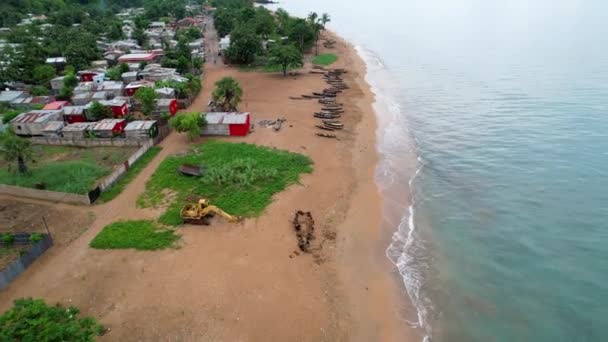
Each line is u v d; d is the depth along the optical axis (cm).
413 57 11925
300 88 8819
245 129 6062
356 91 8650
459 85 8969
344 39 15125
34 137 6031
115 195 4459
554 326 2858
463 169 5197
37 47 10356
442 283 3291
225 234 3766
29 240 3609
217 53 12825
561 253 3603
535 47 12212
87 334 2458
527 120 6694
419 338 2783
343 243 3750
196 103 7850
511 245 3734
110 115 6706
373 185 4819
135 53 11275
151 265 3359
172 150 5619
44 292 3091
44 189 4522
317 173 5003
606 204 4266
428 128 6625
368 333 2816
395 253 3647
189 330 2750
